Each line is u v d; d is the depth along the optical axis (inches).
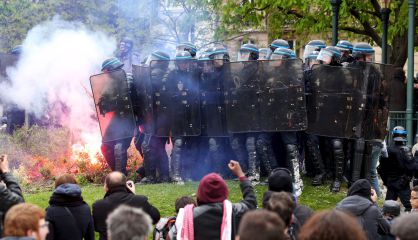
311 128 443.5
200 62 458.6
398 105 585.9
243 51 454.3
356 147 437.1
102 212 271.3
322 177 459.5
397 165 419.5
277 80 437.7
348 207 277.3
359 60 438.9
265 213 163.0
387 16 684.7
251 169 446.9
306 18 851.4
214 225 237.0
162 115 463.5
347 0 796.6
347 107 436.1
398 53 841.5
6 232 189.8
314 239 154.8
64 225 260.5
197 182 473.1
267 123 438.9
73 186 265.9
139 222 175.2
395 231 173.2
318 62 450.0
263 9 861.2
